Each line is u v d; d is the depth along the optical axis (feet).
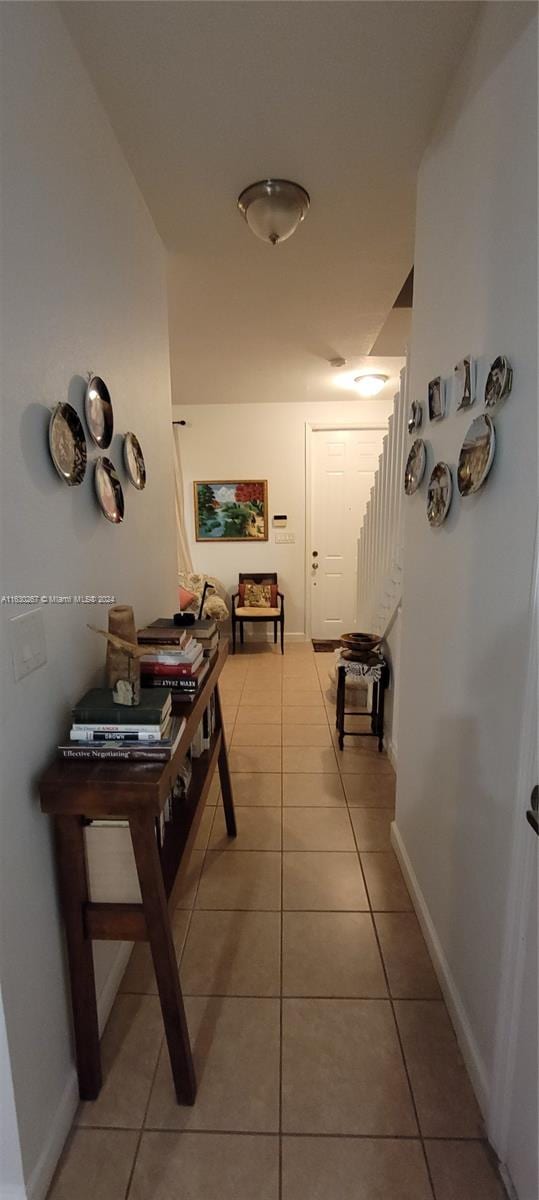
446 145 4.47
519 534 3.14
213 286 7.93
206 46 3.93
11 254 2.93
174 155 5.08
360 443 16.67
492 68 3.47
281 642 16.28
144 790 3.17
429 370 5.06
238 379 13.37
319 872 6.23
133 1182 3.36
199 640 5.41
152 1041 4.27
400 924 5.45
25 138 3.09
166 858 4.31
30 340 3.15
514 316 3.19
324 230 6.46
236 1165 3.45
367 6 3.66
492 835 3.58
